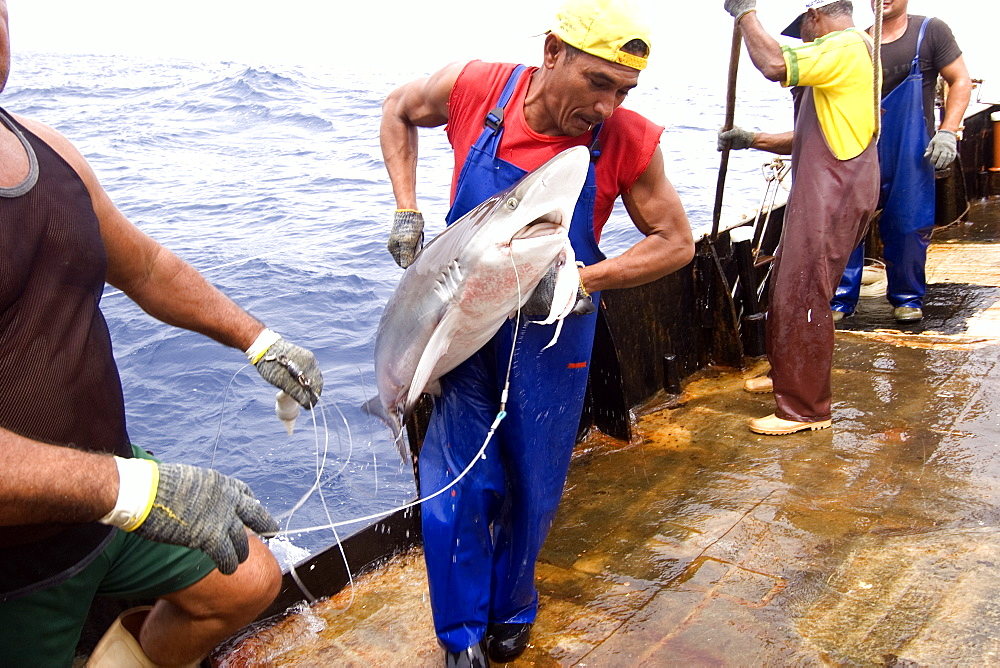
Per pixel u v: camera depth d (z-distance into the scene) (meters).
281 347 2.20
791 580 2.81
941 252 6.65
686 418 4.21
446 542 2.38
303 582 2.84
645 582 2.88
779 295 3.85
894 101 5.10
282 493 4.50
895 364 4.62
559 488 2.54
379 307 7.62
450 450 2.43
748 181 14.13
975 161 7.99
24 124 1.73
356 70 61.03
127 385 5.88
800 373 3.85
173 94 34.69
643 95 38.00
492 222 2.05
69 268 1.67
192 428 5.29
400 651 2.63
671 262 2.45
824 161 3.71
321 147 19.83
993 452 3.57
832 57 3.56
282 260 9.25
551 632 2.65
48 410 1.65
